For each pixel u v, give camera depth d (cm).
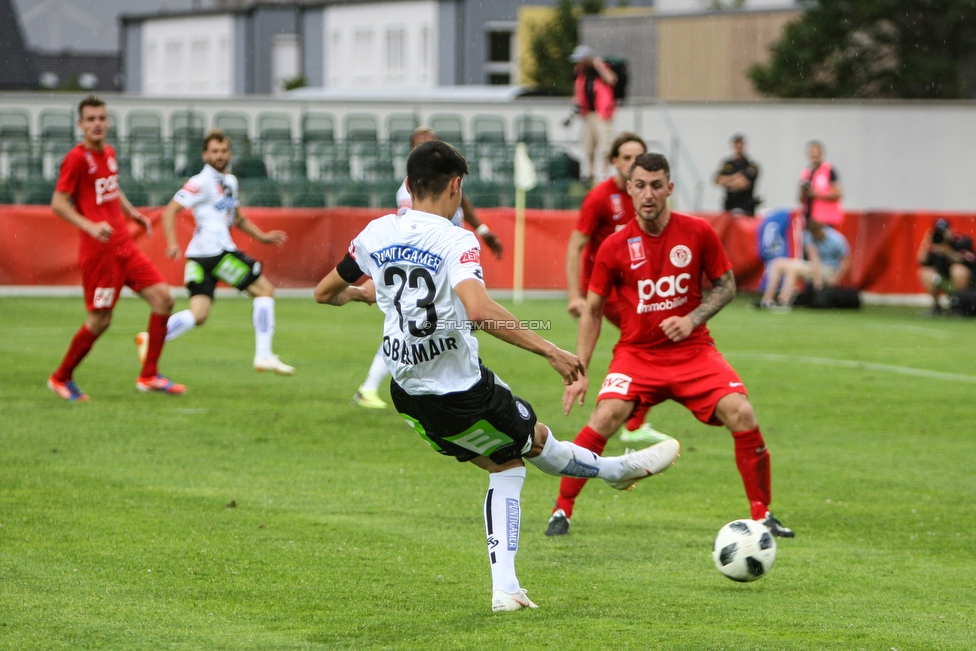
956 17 7669
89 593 1180
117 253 2377
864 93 7956
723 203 5834
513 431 1141
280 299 4938
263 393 2572
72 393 2412
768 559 1234
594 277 1544
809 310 4822
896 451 2077
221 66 13462
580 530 1512
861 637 1067
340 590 1208
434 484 1747
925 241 4725
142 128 5969
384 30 11931
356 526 1484
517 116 6288
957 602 1202
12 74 11600
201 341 3525
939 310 4653
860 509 1647
